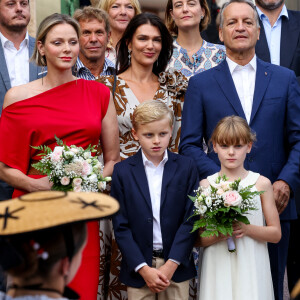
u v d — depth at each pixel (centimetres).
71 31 1217
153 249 1212
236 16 1323
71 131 1206
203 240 1202
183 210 1227
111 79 1417
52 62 1219
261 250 1205
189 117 1344
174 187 1223
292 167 1287
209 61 1695
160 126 1209
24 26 1555
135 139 1269
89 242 1178
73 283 1148
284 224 1327
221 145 1209
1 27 1554
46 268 566
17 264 556
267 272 1208
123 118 1388
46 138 1199
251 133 1230
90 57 1622
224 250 1188
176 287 1201
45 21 1218
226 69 1349
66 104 1223
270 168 1304
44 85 1239
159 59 1473
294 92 1333
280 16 1761
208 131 1338
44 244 564
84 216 576
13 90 1224
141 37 1410
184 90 1425
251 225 1184
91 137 1227
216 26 2214
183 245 1188
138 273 1191
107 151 1293
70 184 1145
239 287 1176
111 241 1369
